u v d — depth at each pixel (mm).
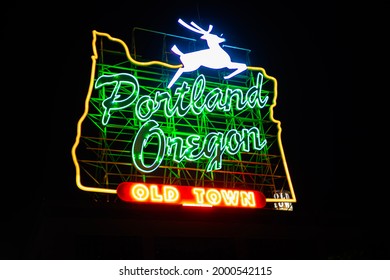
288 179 30984
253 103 33062
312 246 29438
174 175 30188
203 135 31188
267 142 34000
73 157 26531
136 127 29562
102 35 30891
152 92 31094
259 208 27906
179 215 25938
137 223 25266
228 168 31422
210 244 27141
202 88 31734
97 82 29000
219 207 26922
